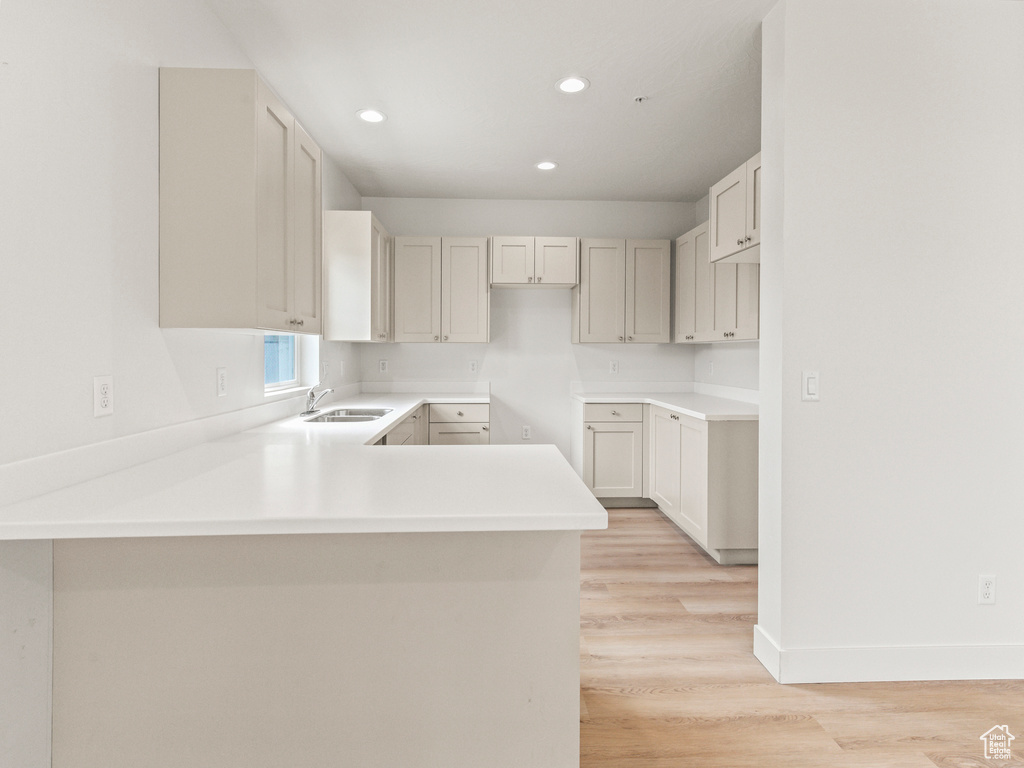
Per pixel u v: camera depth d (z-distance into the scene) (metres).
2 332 1.15
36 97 1.23
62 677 1.21
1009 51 2.05
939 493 2.08
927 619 2.09
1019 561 2.10
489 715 1.27
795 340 2.03
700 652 2.28
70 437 1.35
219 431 2.13
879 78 2.02
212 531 1.08
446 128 3.21
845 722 1.84
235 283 1.70
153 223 1.67
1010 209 2.07
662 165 3.83
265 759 1.24
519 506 1.17
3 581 1.11
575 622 1.28
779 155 2.05
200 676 1.23
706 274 3.89
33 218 1.22
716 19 2.18
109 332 1.48
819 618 2.08
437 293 4.36
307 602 1.24
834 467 2.06
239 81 1.69
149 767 1.23
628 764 1.65
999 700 1.97
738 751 1.71
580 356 4.82
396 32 2.26
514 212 4.69
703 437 3.24
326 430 2.39
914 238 2.05
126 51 1.55
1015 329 2.07
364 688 1.25
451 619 1.26
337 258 3.44
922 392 2.07
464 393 4.75
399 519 1.10
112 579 1.21
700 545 3.59
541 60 2.48
